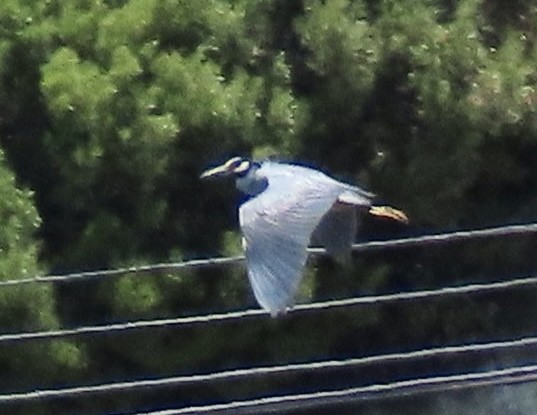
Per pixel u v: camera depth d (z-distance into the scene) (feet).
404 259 65.72
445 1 62.75
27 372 61.16
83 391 37.63
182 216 62.34
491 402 66.33
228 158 61.26
